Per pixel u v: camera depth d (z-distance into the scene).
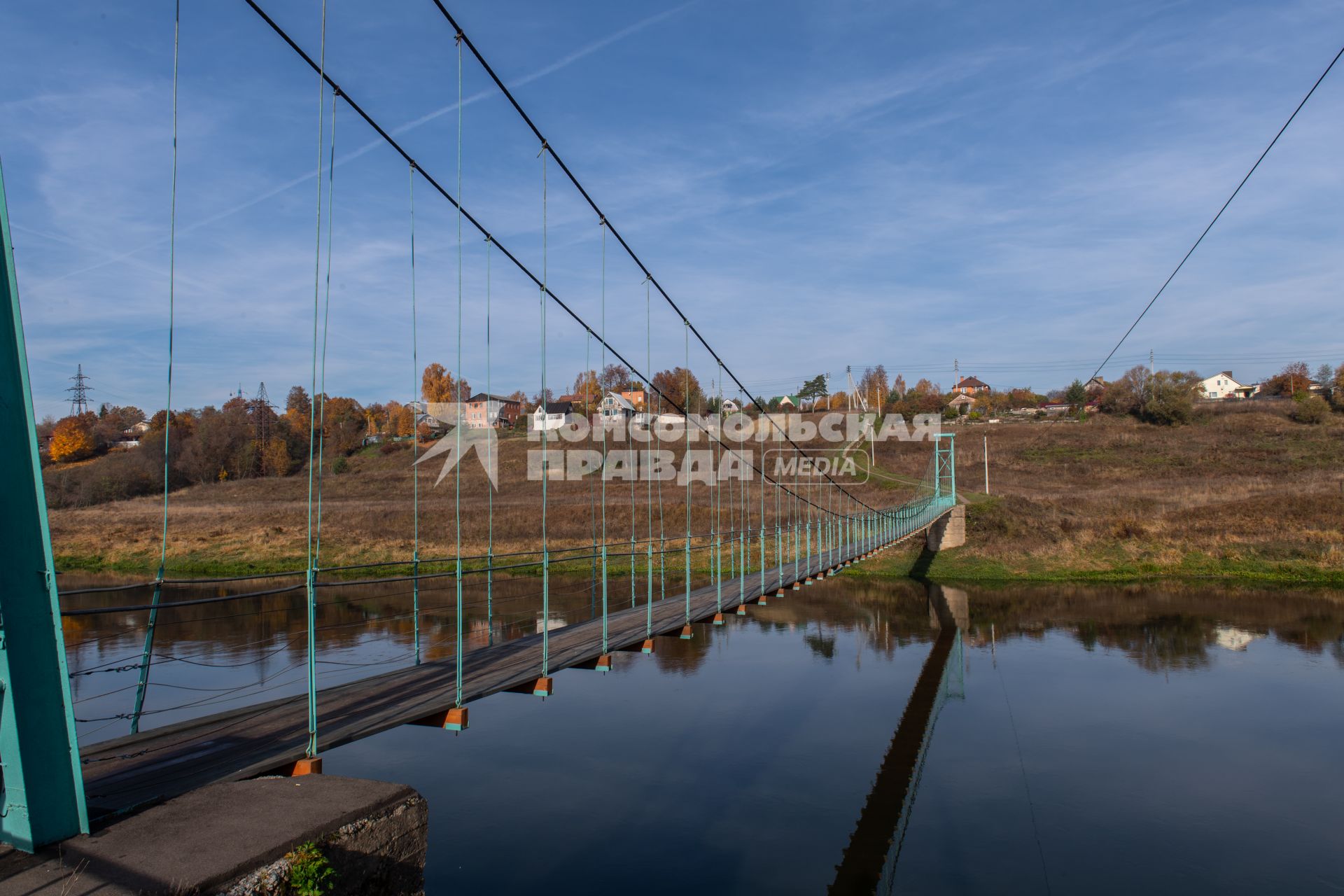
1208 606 28.27
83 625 21.14
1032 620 26.80
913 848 11.42
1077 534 38.09
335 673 15.65
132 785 5.24
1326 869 10.92
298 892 4.14
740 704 17.86
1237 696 18.45
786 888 10.08
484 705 17.97
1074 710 17.72
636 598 25.97
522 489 47.12
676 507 41.72
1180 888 10.42
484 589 29.94
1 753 4.16
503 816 12.12
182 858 4.02
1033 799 13.18
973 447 68.50
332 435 58.53
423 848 5.19
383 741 15.49
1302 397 68.38
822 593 32.41
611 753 14.82
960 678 20.17
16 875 3.86
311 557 6.09
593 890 9.97
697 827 11.77
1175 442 63.78
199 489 48.66
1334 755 14.97
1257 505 38.81
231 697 13.87
